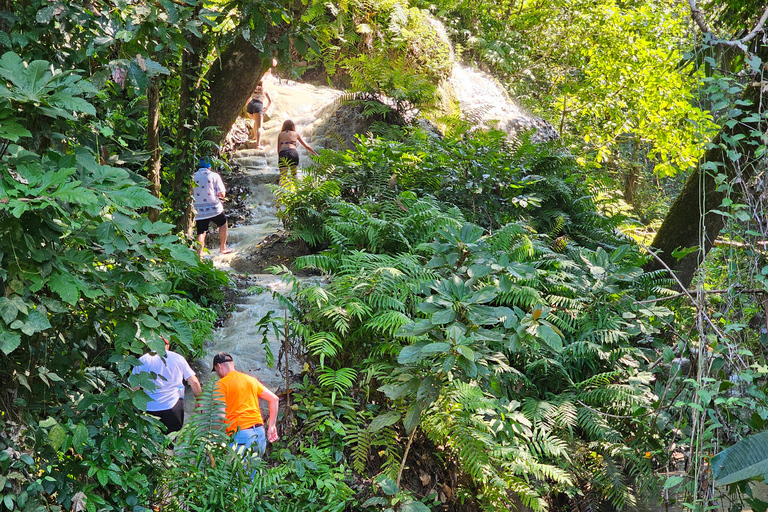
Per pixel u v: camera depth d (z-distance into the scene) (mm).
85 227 2715
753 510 2705
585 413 5176
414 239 6242
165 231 2701
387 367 4953
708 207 6645
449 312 3805
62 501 3043
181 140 7840
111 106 4137
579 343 5398
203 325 5371
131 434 3168
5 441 2717
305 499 4172
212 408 4137
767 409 2635
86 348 3279
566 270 6277
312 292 5047
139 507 3377
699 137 3180
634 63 14203
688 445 3176
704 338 2914
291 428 4906
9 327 2414
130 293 2787
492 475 4617
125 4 3035
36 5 2779
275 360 5957
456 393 4520
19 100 2248
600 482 5023
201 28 4395
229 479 3910
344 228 6250
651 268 7398
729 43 3139
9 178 2301
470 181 7730
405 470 4887
